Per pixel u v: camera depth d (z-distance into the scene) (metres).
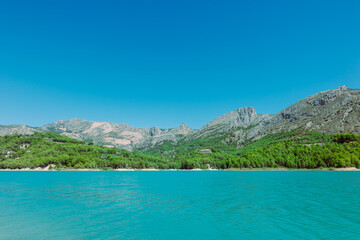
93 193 56.97
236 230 25.30
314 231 24.77
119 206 39.50
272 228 25.91
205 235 23.78
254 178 109.19
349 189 62.09
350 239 22.14
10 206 39.78
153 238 22.80
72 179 111.06
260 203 41.41
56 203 42.72
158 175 151.25
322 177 112.12
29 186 75.44
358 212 33.69
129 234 24.12
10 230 25.58
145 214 33.25
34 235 23.83
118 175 152.38
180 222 28.69
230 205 39.81
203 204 41.00
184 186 73.94
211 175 145.25
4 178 117.69
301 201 43.31
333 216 31.31
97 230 25.47
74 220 29.92
